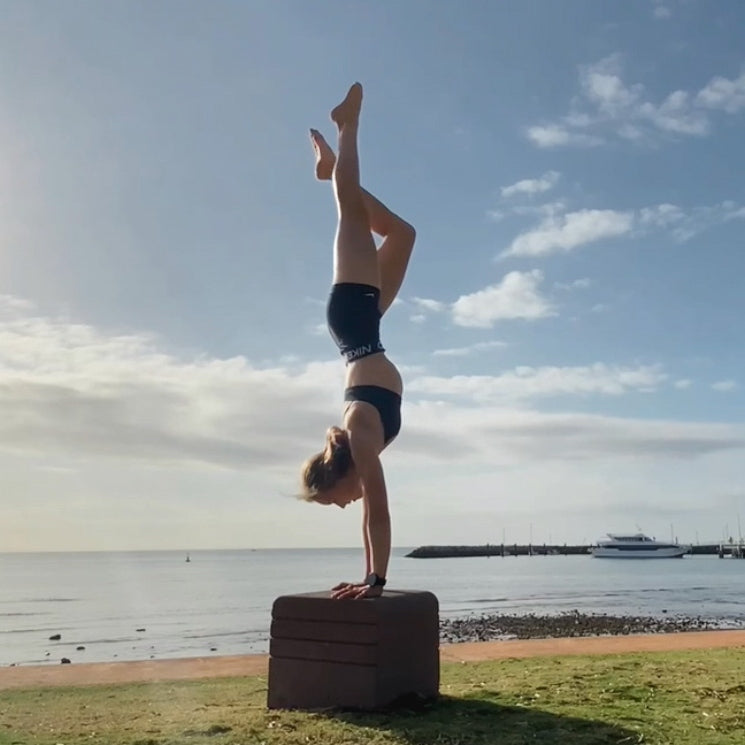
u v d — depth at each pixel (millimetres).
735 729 3580
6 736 3639
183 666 6754
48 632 24047
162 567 106062
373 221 4781
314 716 3752
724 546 126250
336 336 4414
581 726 3629
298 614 4055
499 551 153250
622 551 119875
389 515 4102
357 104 4762
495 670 5801
